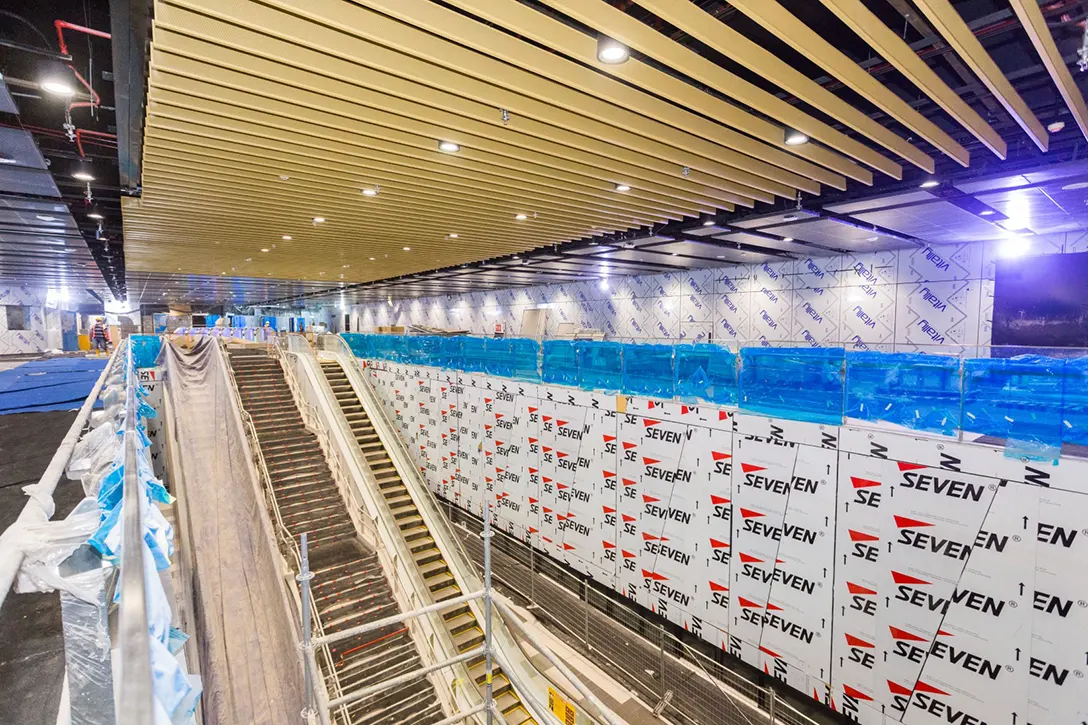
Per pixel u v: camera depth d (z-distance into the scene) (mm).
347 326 28703
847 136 4859
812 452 5105
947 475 4230
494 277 16547
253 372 11914
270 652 5242
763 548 5520
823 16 3811
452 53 3459
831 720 5047
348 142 4777
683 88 3912
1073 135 4871
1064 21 3400
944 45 3602
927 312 9484
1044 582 3760
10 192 6738
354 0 2820
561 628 7688
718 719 5617
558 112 4371
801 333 11414
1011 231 8094
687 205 7344
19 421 4086
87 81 3869
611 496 7293
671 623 6508
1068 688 3660
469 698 5902
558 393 8156
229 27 3170
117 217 8062
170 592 1704
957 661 4188
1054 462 3701
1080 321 5305
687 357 6387
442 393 11336
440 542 8195
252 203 6762
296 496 8578
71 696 923
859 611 4777
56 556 960
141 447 2197
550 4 2818
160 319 24062
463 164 5453
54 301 21219
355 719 5531
